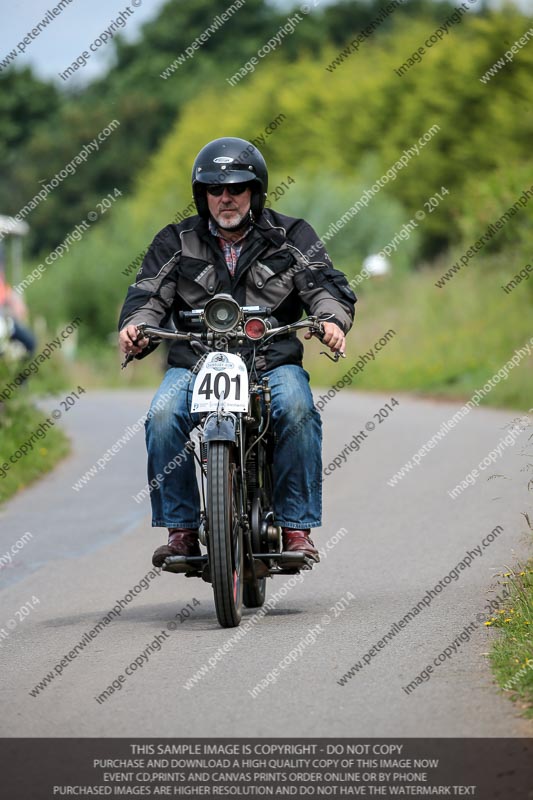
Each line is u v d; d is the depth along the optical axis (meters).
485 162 110.06
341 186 111.69
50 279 127.62
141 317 18.88
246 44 196.25
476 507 28.62
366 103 128.38
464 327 76.12
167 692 14.95
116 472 40.25
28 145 188.25
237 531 18.12
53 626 19.31
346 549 24.73
